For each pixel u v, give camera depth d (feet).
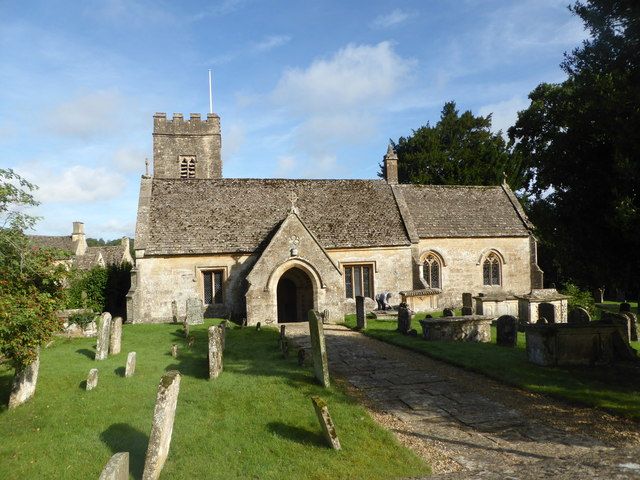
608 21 40.57
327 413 29.78
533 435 31.63
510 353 54.85
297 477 25.43
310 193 107.86
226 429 31.76
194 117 136.46
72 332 70.33
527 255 113.50
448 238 107.96
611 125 38.29
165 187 100.68
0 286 35.09
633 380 42.80
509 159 178.81
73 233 196.34
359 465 26.84
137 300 86.33
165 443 26.91
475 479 22.29
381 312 89.20
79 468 27.02
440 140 188.96
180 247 89.51
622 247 42.22
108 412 35.32
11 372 49.39
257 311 83.56
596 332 48.47
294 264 85.61
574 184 44.50
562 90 49.78
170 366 48.96
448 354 54.44
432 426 33.60
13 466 27.50
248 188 105.19
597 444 29.71
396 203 110.83
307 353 52.13
